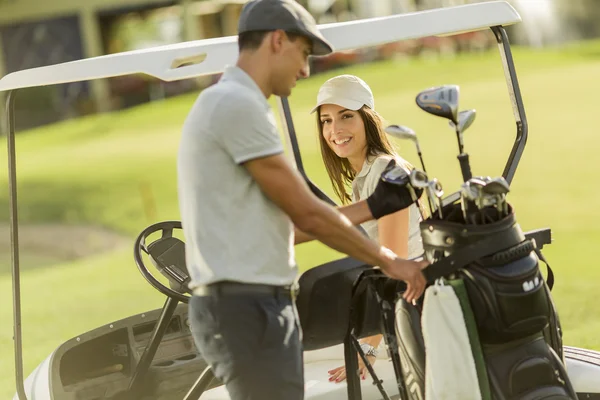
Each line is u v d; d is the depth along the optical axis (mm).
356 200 5742
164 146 38094
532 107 34875
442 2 47719
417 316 4375
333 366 5621
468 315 4105
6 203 30219
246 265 4117
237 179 4102
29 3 49031
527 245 4203
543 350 4246
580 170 23062
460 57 52688
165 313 5879
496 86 40781
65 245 22734
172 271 5934
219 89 4117
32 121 50094
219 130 4051
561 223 17172
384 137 5664
